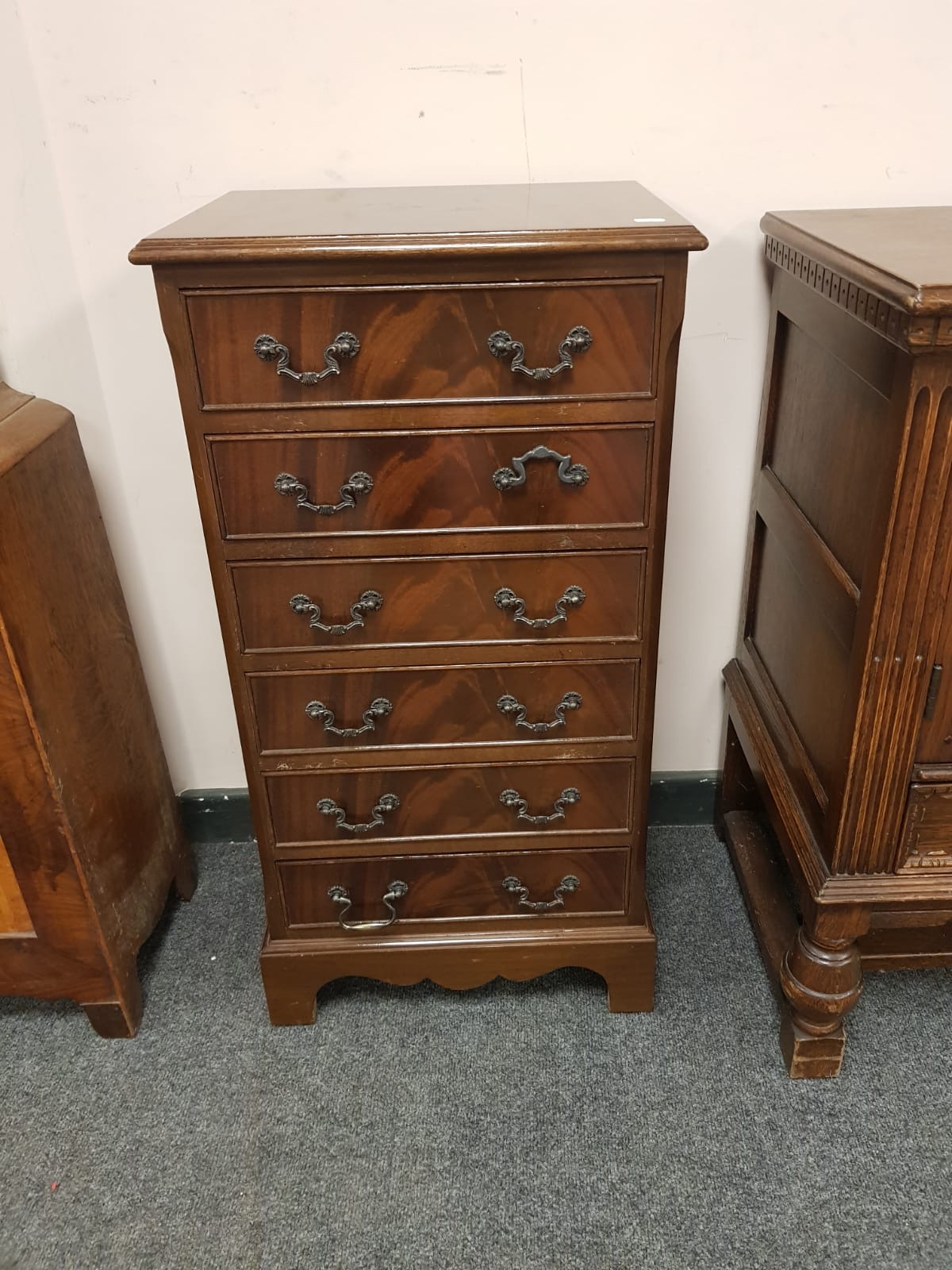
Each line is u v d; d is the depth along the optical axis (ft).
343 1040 4.60
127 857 4.67
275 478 3.54
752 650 5.14
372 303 3.26
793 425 4.36
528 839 4.31
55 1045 4.64
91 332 4.68
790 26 4.16
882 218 4.11
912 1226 3.74
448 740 4.08
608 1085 4.33
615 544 3.68
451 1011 4.73
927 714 3.45
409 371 3.37
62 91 4.23
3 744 3.87
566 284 3.25
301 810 4.22
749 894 5.07
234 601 3.77
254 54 4.21
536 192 4.09
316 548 3.66
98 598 4.55
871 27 4.16
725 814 5.66
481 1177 3.97
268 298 3.25
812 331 3.95
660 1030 4.58
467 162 4.43
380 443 3.49
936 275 2.90
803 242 3.82
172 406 4.84
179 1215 3.88
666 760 5.85
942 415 2.99
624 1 4.12
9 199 4.16
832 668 3.82
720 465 5.03
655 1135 4.10
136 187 4.43
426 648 3.87
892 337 3.00
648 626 3.84
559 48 4.22
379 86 4.28
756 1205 3.83
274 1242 3.76
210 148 4.37
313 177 4.45
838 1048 4.22
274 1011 4.63
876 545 3.25
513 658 3.90
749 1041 4.51
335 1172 4.01
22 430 4.03
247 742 4.06
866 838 3.71
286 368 3.33
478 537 3.66
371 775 4.15
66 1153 4.13
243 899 5.48
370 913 4.49
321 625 3.80
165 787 5.25
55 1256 3.75
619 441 3.51
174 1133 4.20
